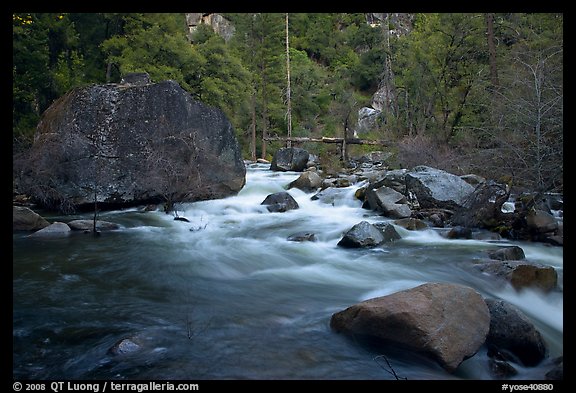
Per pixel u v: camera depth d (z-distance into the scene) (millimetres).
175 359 3986
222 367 3867
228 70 28312
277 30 35000
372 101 41094
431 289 4422
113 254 7648
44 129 11922
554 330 4820
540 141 9273
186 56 25641
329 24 56406
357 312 4387
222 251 7969
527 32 17250
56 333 4484
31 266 6867
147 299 5570
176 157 11812
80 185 10891
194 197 12086
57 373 3736
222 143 12867
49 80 22562
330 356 4102
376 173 16312
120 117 11453
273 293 5891
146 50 25156
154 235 9109
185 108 12219
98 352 4090
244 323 4820
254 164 25281
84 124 11203
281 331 4617
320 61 55594
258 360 4008
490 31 16922
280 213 11312
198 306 5348
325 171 18172
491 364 4012
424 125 19000
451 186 10422
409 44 26406
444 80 18922
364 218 10383
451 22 18266
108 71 26047
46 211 11227
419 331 3969
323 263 7238
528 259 7004
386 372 3863
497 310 4461
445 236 8672
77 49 27875
